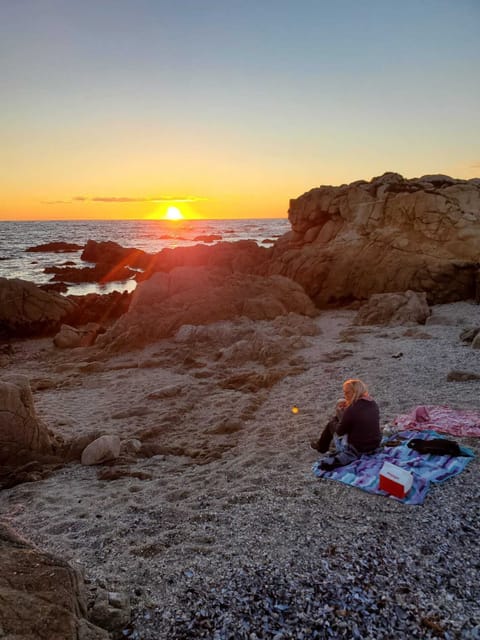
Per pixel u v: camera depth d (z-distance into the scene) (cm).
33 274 4328
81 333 1934
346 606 352
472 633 322
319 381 1080
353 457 603
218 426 865
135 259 4784
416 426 709
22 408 752
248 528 471
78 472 698
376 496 517
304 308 2022
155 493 589
